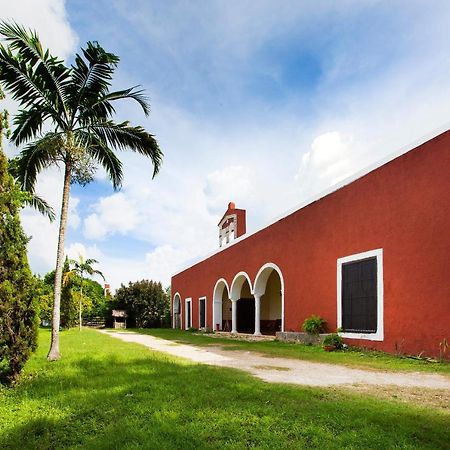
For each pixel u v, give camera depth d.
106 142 10.92
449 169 9.33
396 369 8.21
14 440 4.17
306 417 4.45
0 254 6.80
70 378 6.89
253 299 27.33
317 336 13.41
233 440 3.90
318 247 14.45
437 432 3.99
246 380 6.51
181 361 9.10
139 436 4.03
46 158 10.34
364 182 12.25
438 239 9.48
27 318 7.02
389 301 10.85
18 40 9.09
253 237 20.05
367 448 3.64
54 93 10.02
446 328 9.09
